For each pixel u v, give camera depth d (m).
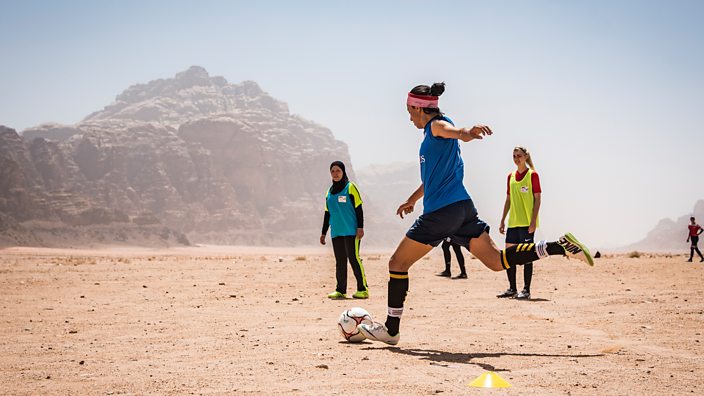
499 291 14.14
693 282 15.45
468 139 6.20
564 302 11.60
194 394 4.96
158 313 10.48
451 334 8.05
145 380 5.50
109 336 8.13
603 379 5.35
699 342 7.30
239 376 5.57
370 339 7.21
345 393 4.88
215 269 23.03
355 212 12.90
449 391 4.91
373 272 21.23
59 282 16.89
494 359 6.27
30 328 8.87
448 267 18.72
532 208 12.46
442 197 6.64
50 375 5.80
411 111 6.88
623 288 14.02
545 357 6.39
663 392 4.92
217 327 8.83
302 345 7.24
